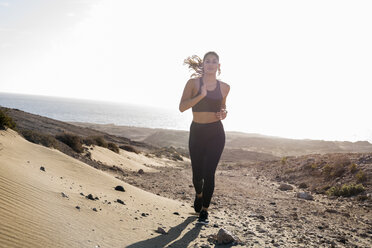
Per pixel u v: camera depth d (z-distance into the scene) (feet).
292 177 48.65
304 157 62.54
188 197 28.76
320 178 43.21
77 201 15.05
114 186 23.06
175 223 15.48
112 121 467.52
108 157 55.42
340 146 207.51
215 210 21.52
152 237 12.48
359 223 20.53
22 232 9.66
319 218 21.40
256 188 40.29
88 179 23.08
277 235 14.82
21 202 12.05
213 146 15.51
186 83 15.56
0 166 15.42
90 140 59.00
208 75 15.37
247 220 18.40
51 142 43.55
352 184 34.47
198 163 15.99
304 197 32.65
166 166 74.08
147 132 236.43
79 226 11.75
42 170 20.40
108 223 13.12
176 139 201.98
